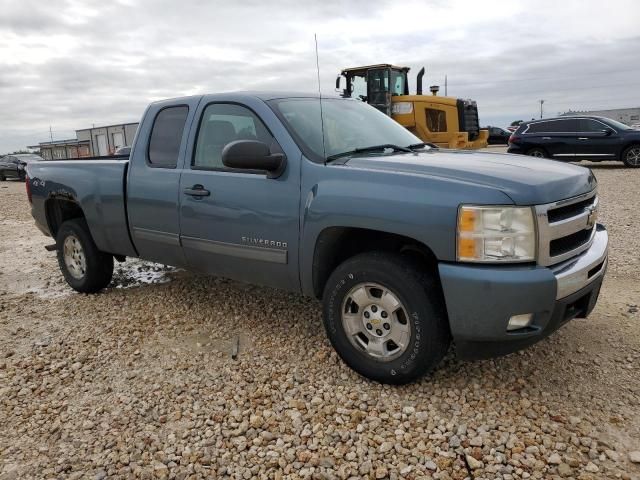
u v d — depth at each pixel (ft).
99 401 11.25
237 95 13.65
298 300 16.53
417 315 10.36
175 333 14.51
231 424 10.22
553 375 11.49
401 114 49.75
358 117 14.55
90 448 9.69
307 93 14.69
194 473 8.95
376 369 11.10
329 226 11.21
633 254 20.40
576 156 55.93
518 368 11.82
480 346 10.12
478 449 9.18
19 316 16.47
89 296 18.13
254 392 11.30
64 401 11.30
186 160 14.26
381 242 11.97
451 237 9.80
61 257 18.63
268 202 12.32
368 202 10.66
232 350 13.25
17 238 30.32
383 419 10.14
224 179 13.20
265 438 9.71
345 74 51.19
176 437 9.91
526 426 9.75
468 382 11.29
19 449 9.76
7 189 71.72
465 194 9.80
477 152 13.55
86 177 16.88
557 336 13.26
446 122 50.06
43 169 18.79
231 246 13.24
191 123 14.37
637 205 31.78
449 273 9.80
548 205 9.84
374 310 11.13
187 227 14.14
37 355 13.55
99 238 16.89
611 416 9.98
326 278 12.20
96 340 14.28
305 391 11.21
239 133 13.34
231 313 15.72
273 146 12.51
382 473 8.71
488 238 9.61
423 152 13.14
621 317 14.33
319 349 13.08
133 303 17.08
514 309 9.55
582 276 10.36
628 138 53.83
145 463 9.23
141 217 15.34
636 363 11.85
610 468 8.65
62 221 19.52
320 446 9.48
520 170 10.75
